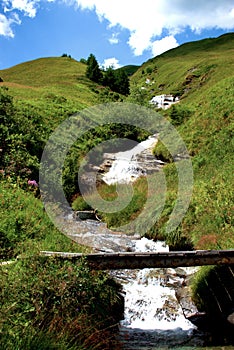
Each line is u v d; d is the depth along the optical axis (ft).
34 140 79.71
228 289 32.27
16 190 49.24
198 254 30.66
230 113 92.38
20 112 97.45
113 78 266.98
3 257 29.94
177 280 39.09
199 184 63.82
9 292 21.72
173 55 498.28
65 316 23.67
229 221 44.68
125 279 39.19
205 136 92.53
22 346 17.83
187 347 27.43
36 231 38.93
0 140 67.82
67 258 29.09
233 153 70.38
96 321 25.75
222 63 250.16
